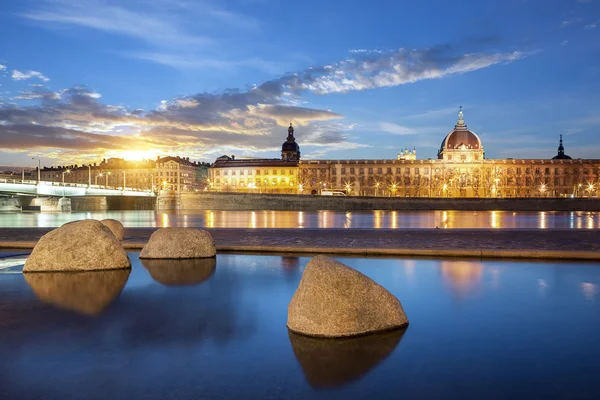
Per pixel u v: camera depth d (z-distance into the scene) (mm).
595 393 4812
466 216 72812
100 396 4781
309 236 20875
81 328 7105
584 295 9227
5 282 10719
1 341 6496
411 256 14734
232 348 6180
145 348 6195
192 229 14781
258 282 10672
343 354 5934
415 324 7215
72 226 12578
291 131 179375
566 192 148125
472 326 7117
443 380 5133
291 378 5211
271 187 154750
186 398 4727
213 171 159375
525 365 5543
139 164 181875
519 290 9656
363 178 152000
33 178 198125
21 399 4715
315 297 6746
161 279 11039
